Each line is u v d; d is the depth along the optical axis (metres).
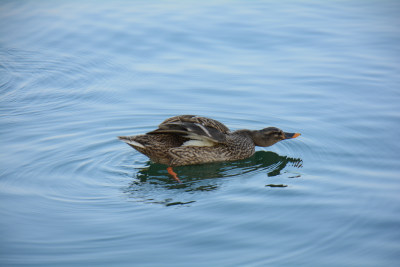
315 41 17.56
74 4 21.17
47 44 17.31
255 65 15.95
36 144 11.50
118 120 12.83
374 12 20.28
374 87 14.46
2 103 13.59
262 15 19.89
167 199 9.31
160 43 17.39
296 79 15.05
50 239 7.92
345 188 9.62
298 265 7.29
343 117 12.93
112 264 7.27
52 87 14.62
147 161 11.09
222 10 20.45
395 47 16.98
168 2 21.61
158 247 7.70
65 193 9.52
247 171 10.77
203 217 8.60
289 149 11.79
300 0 21.98
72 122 12.66
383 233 8.07
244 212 8.77
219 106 13.62
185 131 10.28
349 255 7.54
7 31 18.20
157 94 14.24
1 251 7.57
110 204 9.10
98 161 10.90
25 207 8.93
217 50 16.91
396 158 10.83
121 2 21.53
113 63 16.06
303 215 8.63
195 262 7.34
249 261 7.36
